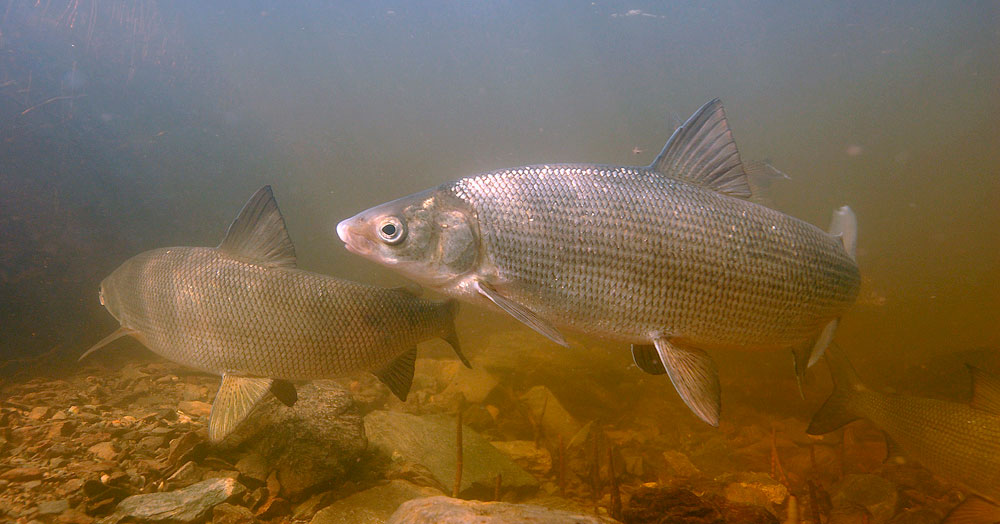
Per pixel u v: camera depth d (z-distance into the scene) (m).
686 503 0.36
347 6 7.95
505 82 12.79
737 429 0.84
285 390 0.39
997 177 9.90
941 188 9.88
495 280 0.30
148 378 0.64
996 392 0.41
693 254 0.30
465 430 0.54
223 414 0.36
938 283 2.78
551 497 0.46
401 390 0.40
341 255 2.28
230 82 5.93
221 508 0.34
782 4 7.53
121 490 0.34
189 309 0.37
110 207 1.98
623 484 0.53
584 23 9.28
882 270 3.00
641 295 0.30
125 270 0.39
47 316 1.01
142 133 2.95
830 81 11.03
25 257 1.25
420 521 0.23
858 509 0.46
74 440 0.40
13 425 0.43
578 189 0.30
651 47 10.34
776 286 0.31
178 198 2.44
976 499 0.38
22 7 2.34
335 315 0.37
